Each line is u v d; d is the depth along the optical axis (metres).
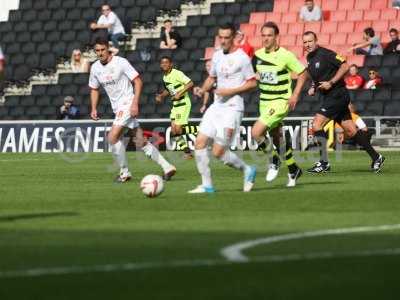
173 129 52.91
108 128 61.00
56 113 72.06
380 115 62.56
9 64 77.56
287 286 13.98
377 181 35.41
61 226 21.61
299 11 71.25
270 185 33.75
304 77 32.81
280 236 19.45
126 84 35.88
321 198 28.28
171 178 38.06
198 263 16.09
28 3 79.88
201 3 75.06
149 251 17.48
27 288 13.91
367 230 20.38
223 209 25.23
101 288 13.89
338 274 14.99
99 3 78.19
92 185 34.78
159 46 73.62
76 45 76.69
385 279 14.54
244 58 29.94
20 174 41.59
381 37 68.50
